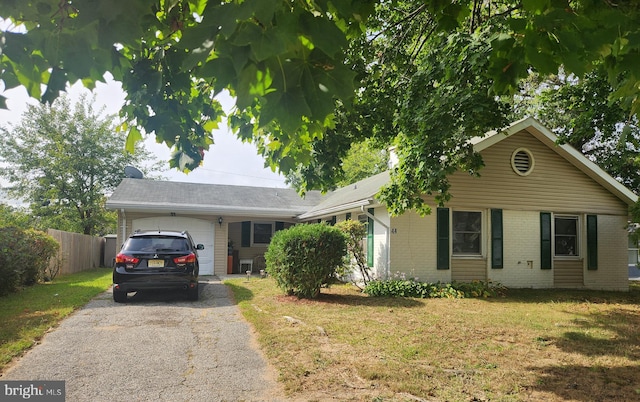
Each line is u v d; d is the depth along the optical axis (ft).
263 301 28.96
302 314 24.32
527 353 17.53
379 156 106.52
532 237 40.78
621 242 43.60
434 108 21.43
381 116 22.16
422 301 30.81
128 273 26.86
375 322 22.62
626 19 6.61
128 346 17.24
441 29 10.37
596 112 27.86
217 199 57.21
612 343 19.38
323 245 30.63
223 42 4.98
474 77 19.63
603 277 42.63
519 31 6.96
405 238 37.60
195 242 52.47
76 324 20.84
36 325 20.01
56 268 42.57
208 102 11.53
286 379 13.74
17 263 30.48
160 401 12.05
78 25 5.42
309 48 5.32
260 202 59.11
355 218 46.21
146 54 8.38
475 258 39.37
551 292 37.99
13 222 65.26
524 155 41.06
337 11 5.81
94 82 6.64
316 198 66.90
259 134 14.17
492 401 12.46
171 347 17.21
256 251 61.26
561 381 14.25
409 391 12.96
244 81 5.06
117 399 12.14
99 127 80.89
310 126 9.20
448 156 23.06
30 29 6.24
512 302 31.68
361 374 14.28
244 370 14.65
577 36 6.75
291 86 5.24
